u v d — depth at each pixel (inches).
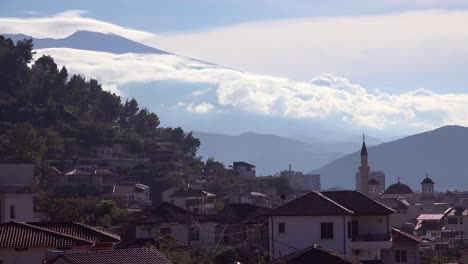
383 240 3826.3
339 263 2960.1
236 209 5132.9
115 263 2524.6
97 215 5925.2
